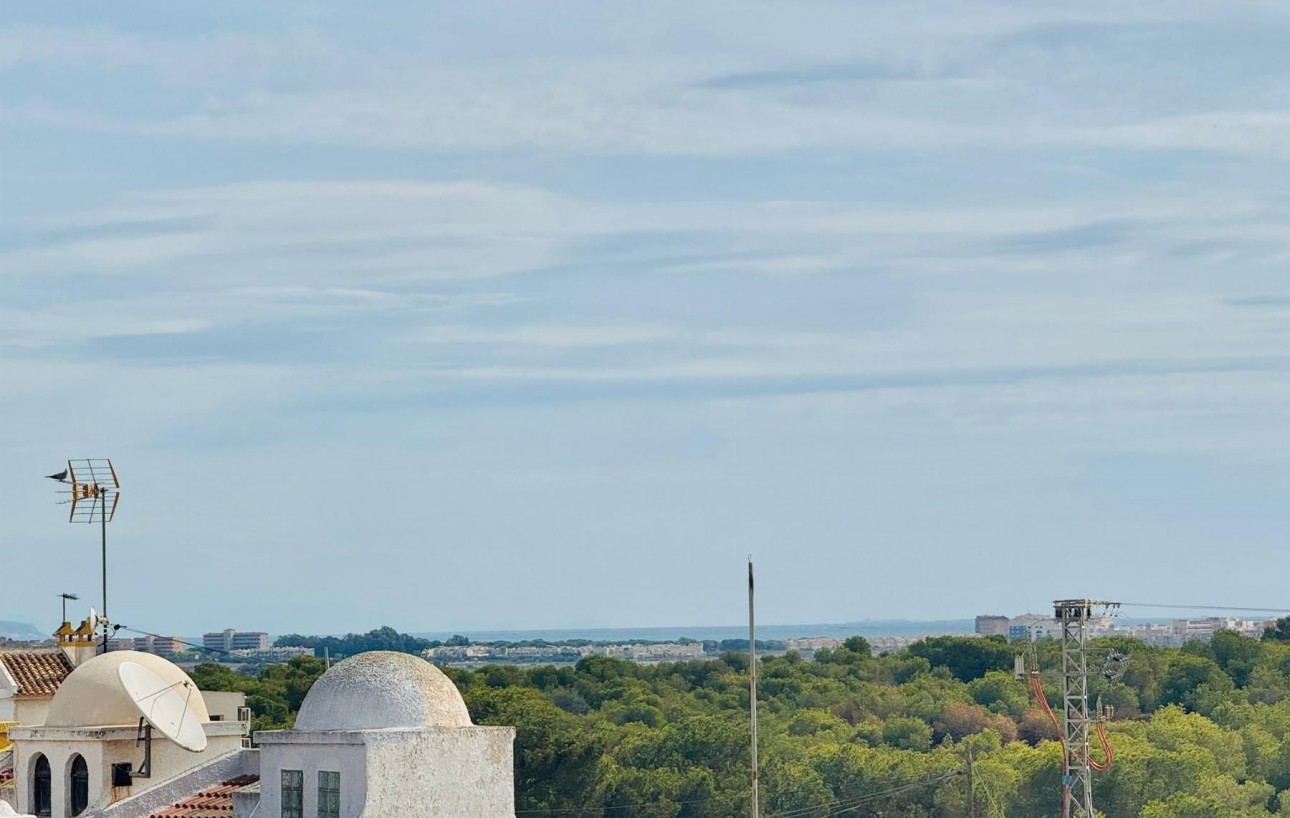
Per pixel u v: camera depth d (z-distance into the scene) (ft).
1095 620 316.40
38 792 191.11
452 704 165.89
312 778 161.27
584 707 573.74
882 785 458.09
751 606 195.11
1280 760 501.97
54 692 226.38
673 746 460.96
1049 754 462.19
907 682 618.85
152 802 180.24
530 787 402.93
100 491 241.96
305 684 441.27
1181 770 461.78
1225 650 608.19
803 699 598.75
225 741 195.42
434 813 160.35
